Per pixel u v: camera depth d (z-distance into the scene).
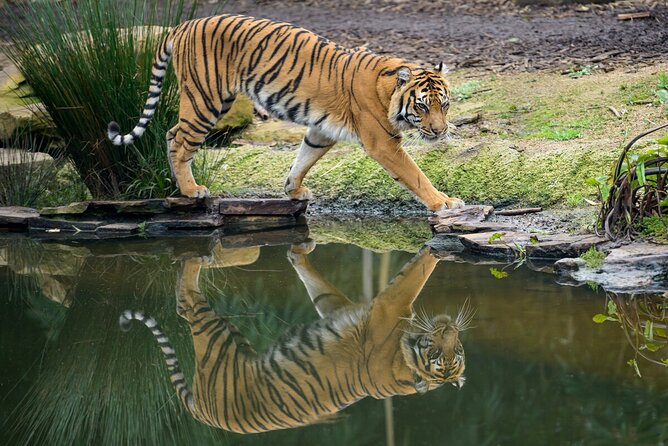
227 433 6.69
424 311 8.52
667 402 6.49
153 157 12.20
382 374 7.52
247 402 7.23
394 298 9.02
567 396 6.65
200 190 11.91
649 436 6.03
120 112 11.94
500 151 12.38
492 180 12.11
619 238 9.80
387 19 20.41
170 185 12.26
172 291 9.53
